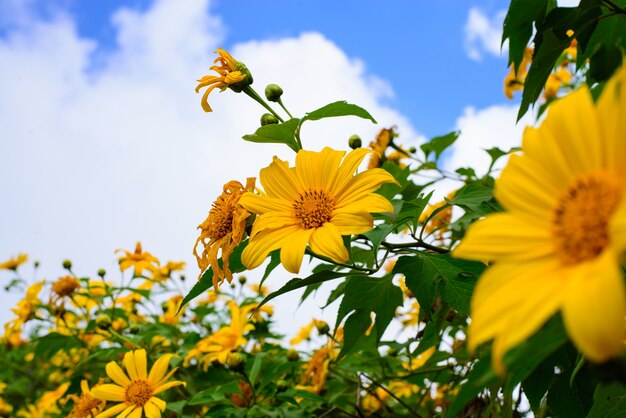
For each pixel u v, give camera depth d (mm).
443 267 536
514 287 263
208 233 554
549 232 278
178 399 947
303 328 1195
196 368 996
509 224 287
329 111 555
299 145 573
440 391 986
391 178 483
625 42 562
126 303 1251
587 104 277
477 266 525
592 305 216
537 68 557
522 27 579
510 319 247
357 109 554
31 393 1433
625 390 399
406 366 1015
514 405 624
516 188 293
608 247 250
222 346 938
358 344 859
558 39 547
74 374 1073
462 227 641
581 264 257
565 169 283
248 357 971
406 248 583
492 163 917
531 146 297
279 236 493
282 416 772
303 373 1062
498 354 238
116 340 1003
